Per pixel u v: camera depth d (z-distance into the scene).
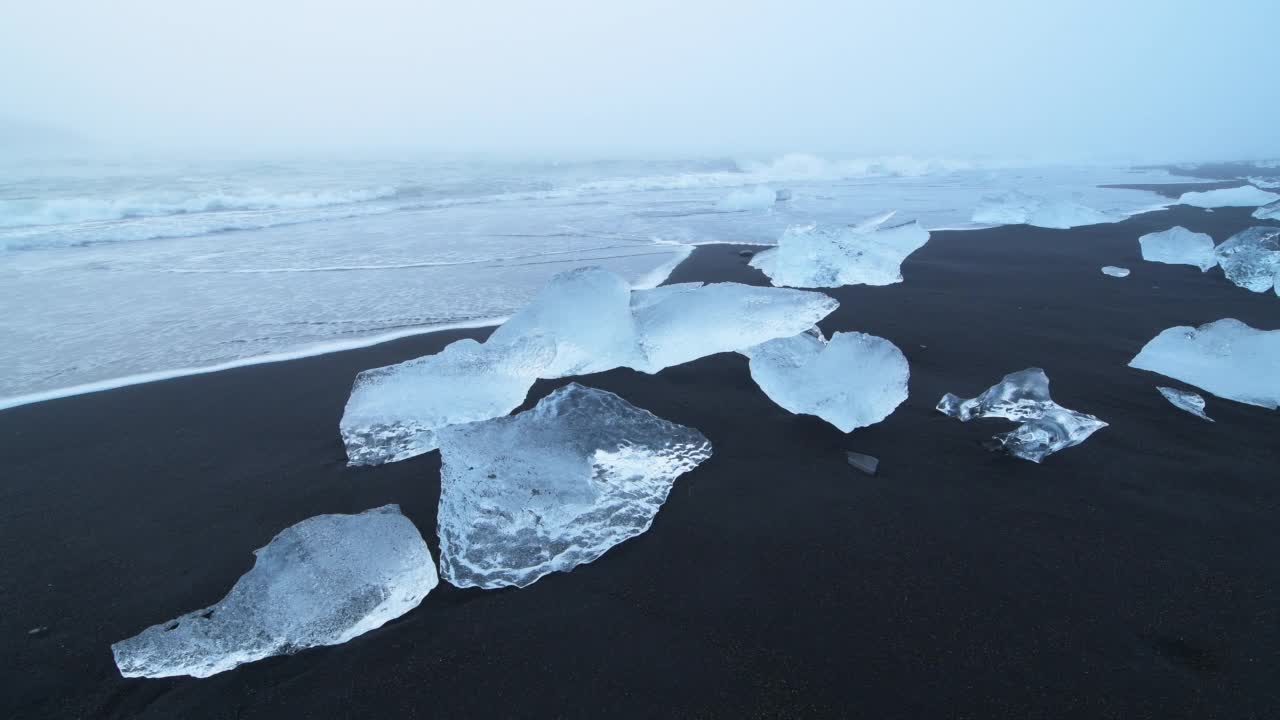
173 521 2.09
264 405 2.96
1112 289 4.82
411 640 1.60
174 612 1.69
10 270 5.60
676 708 1.39
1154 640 1.54
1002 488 2.21
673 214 9.33
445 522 1.97
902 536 1.97
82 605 1.71
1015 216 8.16
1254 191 9.43
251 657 1.53
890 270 5.04
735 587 1.76
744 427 2.71
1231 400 2.83
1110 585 1.73
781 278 5.12
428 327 4.07
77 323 4.12
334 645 1.58
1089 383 3.06
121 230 7.37
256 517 2.11
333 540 1.80
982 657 1.51
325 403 2.99
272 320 4.20
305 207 10.36
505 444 2.20
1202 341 3.10
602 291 3.38
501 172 16.89
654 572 1.83
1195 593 1.69
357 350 3.68
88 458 2.48
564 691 1.44
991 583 1.75
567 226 8.14
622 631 1.62
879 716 1.36
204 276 5.40
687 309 3.39
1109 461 2.36
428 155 27.61
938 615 1.64
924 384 3.10
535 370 3.01
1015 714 1.35
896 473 2.32
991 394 2.76
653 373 3.32
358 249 6.58
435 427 2.60
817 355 3.06
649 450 2.32
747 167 18.53
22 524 2.06
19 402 2.97
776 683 1.44
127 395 3.06
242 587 1.68
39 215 8.16
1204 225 7.74
